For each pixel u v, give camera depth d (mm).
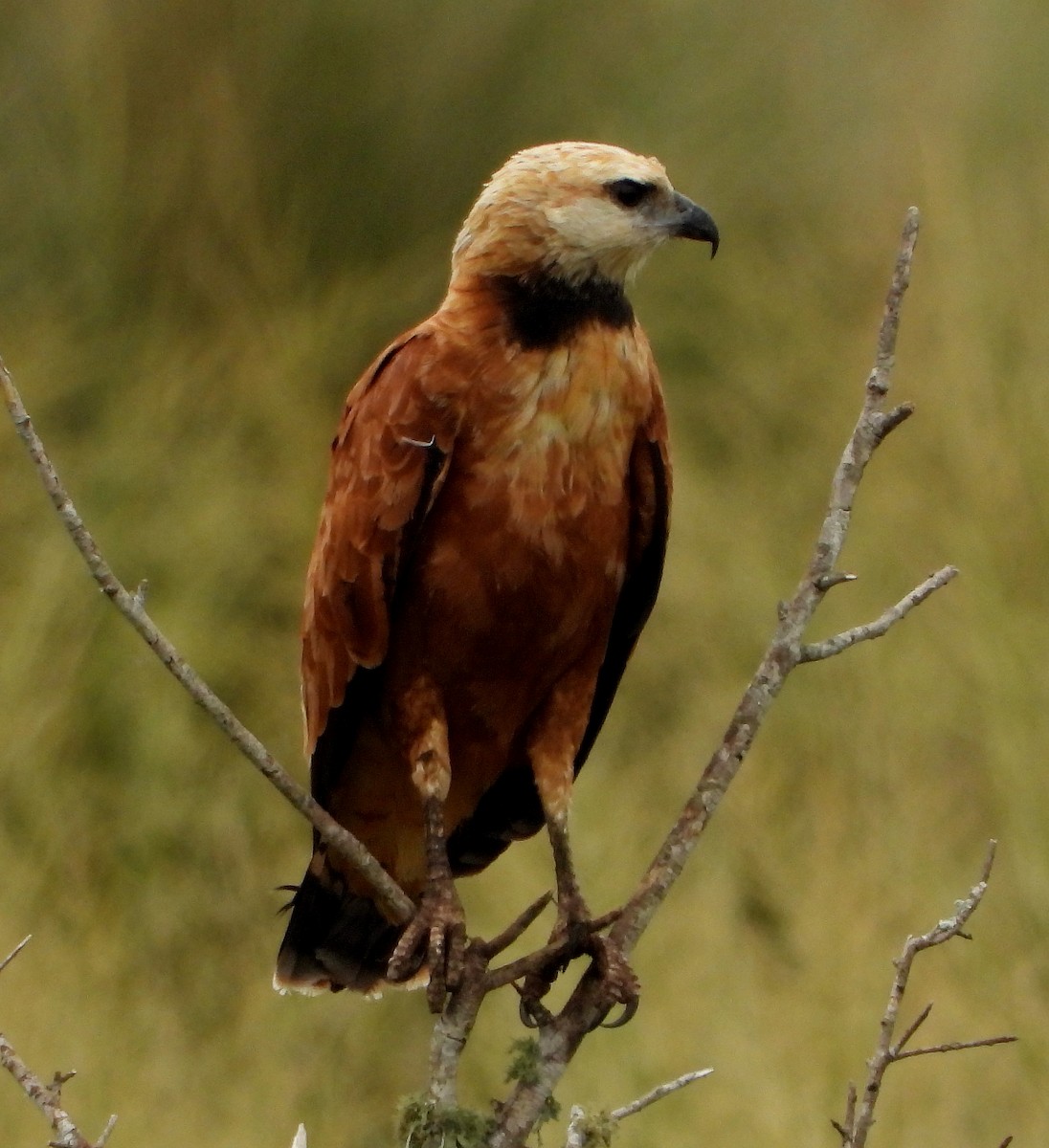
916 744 16688
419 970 9789
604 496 8938
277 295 20031
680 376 20828
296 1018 15273
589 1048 14102
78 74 20172
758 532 18922
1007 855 15586
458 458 8820
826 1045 14164
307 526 18844
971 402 18000
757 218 21797
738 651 18281
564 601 9008
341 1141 14602
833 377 20312
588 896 15289
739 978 14703
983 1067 14133
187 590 18203
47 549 17969
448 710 9320
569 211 8828
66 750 17062
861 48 22609
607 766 17297
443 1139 7055
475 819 9891
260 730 17766
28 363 19234
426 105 20531
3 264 20078
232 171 20188
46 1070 14047
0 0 20516
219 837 16906
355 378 20031
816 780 16703
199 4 20250
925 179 19938
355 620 9055
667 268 21141
